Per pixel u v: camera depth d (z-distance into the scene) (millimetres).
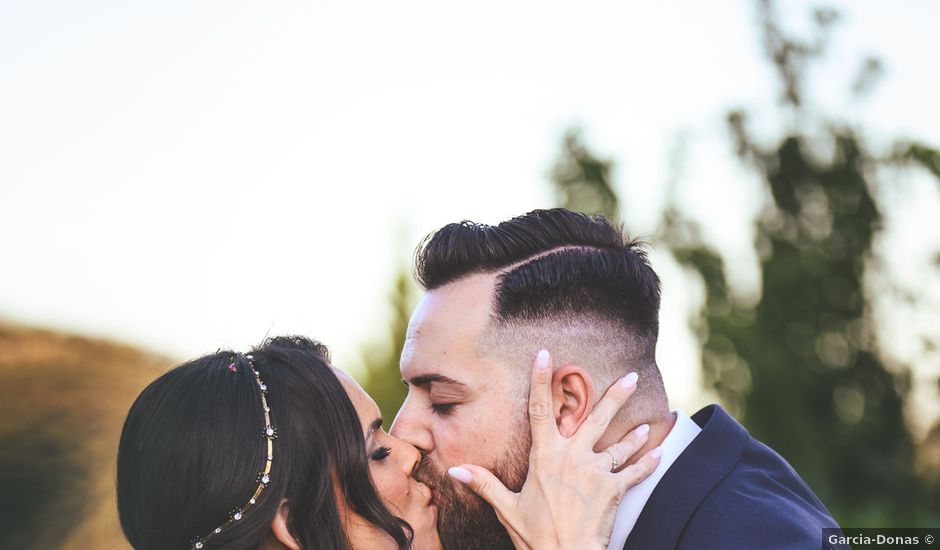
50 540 5488
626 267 3166
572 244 3188
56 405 5793
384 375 8445
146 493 2750
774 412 8258
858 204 8711
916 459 8352
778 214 8820
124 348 6273
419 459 3135
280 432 2779
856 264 8617
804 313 8523
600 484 2873
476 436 3092
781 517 2773
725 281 8586
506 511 2926
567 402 3053
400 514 3033
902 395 8438
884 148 8875
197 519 2711
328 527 2791
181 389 2797
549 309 3082
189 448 2723
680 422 3121
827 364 8445
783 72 9039
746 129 8898
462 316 3133
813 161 8844
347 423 2887
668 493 2896
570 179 8953
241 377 2818
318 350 3182
